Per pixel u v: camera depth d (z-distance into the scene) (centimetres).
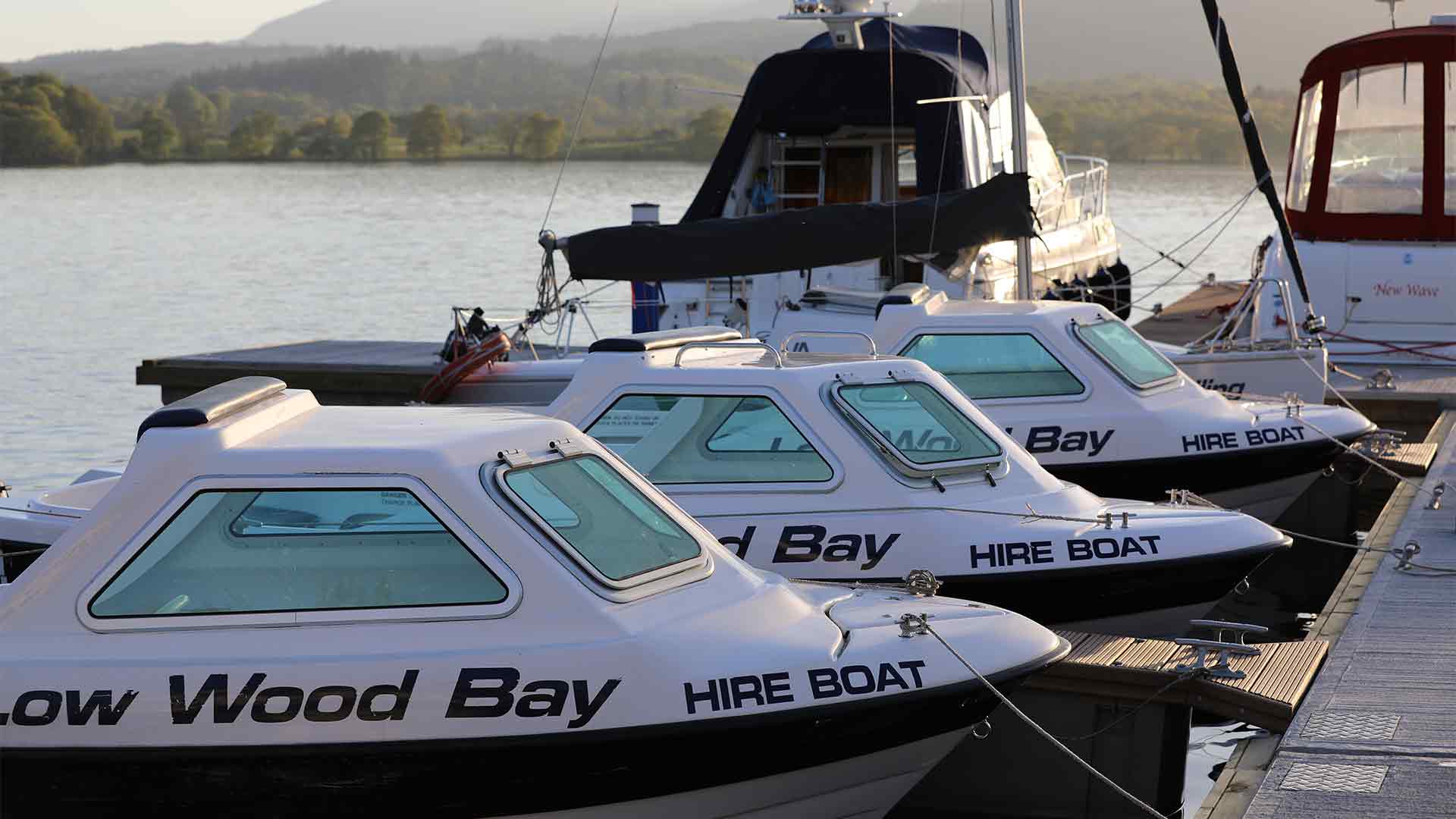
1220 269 3616
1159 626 845
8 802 524
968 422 847
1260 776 657
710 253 1282
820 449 803
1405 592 900
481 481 547
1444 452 1336
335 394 1700
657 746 535
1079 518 830
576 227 5138
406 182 9288
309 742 517
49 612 526
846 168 1817
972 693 584
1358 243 1770
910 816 753
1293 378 1282
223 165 13725
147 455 541
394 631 528
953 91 1608
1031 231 1319
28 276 3678
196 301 3158
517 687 526
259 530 538
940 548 791
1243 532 849
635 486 598
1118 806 732
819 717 555
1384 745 652
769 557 786
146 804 523
